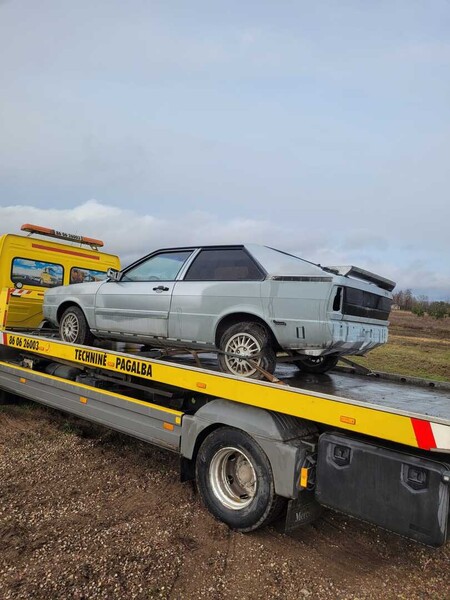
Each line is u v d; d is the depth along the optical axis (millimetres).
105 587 3033
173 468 5273
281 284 4262
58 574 3143
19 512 4023
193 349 5012
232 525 3900
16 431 6344
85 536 3672
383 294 4898
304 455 3596
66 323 6492
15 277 7586
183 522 3992
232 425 3953
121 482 4809
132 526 3879
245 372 4383
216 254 5008
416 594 3164
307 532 3984
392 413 3111
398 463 3123
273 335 4352
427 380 5207
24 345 6680
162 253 5574
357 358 13789
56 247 8133
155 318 5234
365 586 3236
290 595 3080
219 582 3170
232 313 4551
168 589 3055
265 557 3529
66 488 4586
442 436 2861
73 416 7219
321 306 3998
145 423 4848
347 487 3355
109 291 5840
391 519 3119
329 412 3430
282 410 3689
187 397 4797
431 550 3781
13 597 2891
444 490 2912
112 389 5586
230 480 4145
